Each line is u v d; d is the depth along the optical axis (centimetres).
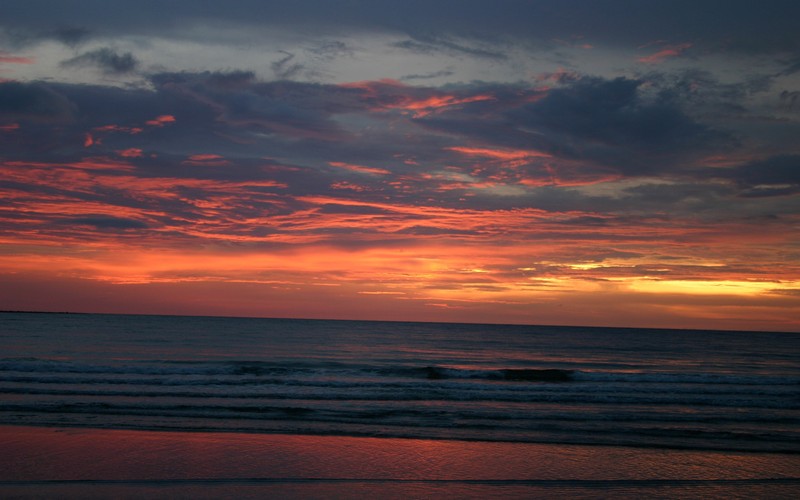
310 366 2864
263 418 1435
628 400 1838
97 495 859
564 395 1886
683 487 975
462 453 1157
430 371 2508
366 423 1415
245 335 6175
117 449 1111
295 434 1278
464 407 1658
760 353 5503
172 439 1200
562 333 11256
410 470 1031
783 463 1131
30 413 1406
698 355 5003
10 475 940
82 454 1071
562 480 998
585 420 1508
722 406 1777
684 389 2091
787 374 3288
